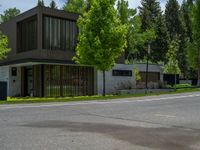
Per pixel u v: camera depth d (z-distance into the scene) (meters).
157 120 12.58
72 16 33.78
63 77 32.84
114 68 35.59
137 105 19.19
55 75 32.34
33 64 32.03
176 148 7.75
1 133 9.65
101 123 11.77
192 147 7.87
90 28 29.84
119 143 8.25
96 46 29.30
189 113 14.92
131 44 61.06
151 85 38.75
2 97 24.42
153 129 10.41
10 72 34.19
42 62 30.22
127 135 9.34
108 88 35.09
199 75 50.75
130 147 7.81
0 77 35.62
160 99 23.31
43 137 9.01
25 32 34.38
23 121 12.30
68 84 33.12
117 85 35.81
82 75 34.16
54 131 10.01
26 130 10.18
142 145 8.04
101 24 29.69
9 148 7.68
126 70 36.66
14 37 35.94
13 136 9.16
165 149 7.64
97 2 29.66
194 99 22.72
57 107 18.20
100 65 29.91
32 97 31.03
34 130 10.19
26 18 33.66
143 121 12.30
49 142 8.33
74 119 12.94
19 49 35.34
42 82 31.69
